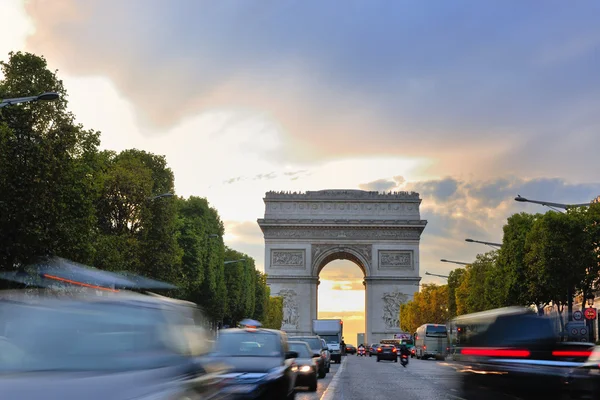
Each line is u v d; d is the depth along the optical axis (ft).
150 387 44.60
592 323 356.59
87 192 214.48
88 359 46.21
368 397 146.41
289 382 105.40
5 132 186.70
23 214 189.88
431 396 149.59
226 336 107.55
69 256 206.59
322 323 447.42
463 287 543.39
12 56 206.80
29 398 38.34
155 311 53.26
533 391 120.06
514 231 369.30
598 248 330.75
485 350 126.62
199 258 397.80
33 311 48.98
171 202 317.22
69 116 209.97
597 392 100.58
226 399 74.90
